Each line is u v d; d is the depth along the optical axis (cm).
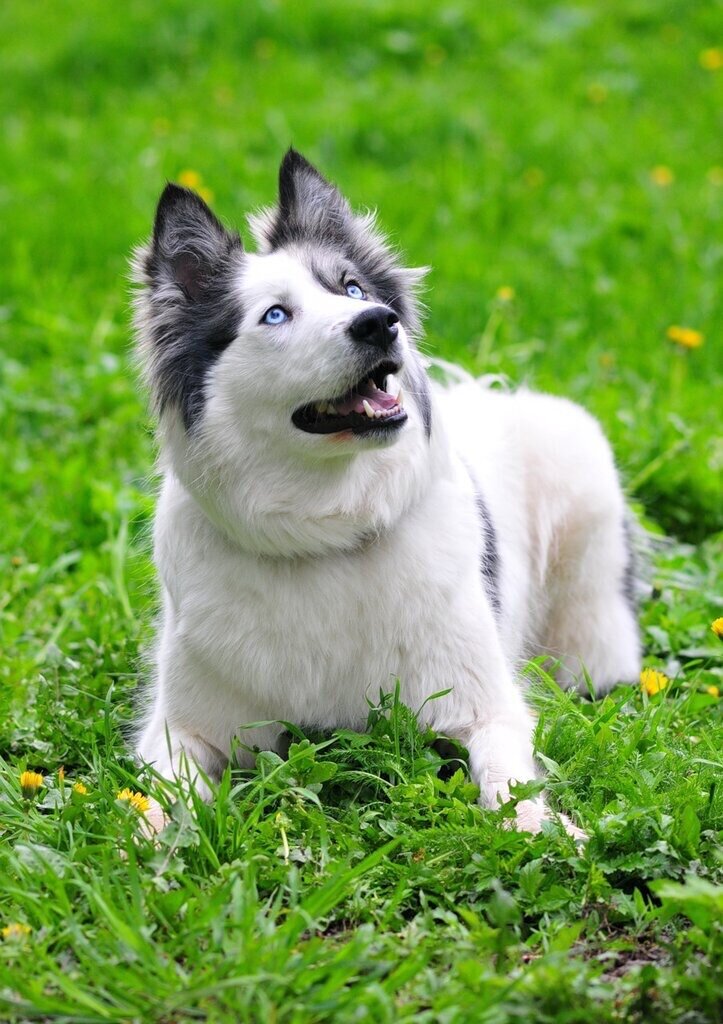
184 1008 354
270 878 420
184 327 504
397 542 502
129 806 450
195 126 1484
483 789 476
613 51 1673
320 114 1465
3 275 1141
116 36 1700
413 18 1739
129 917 390
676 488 798
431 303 1052
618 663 648
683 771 479
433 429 520
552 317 1051
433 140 1415
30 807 477
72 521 779
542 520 650
